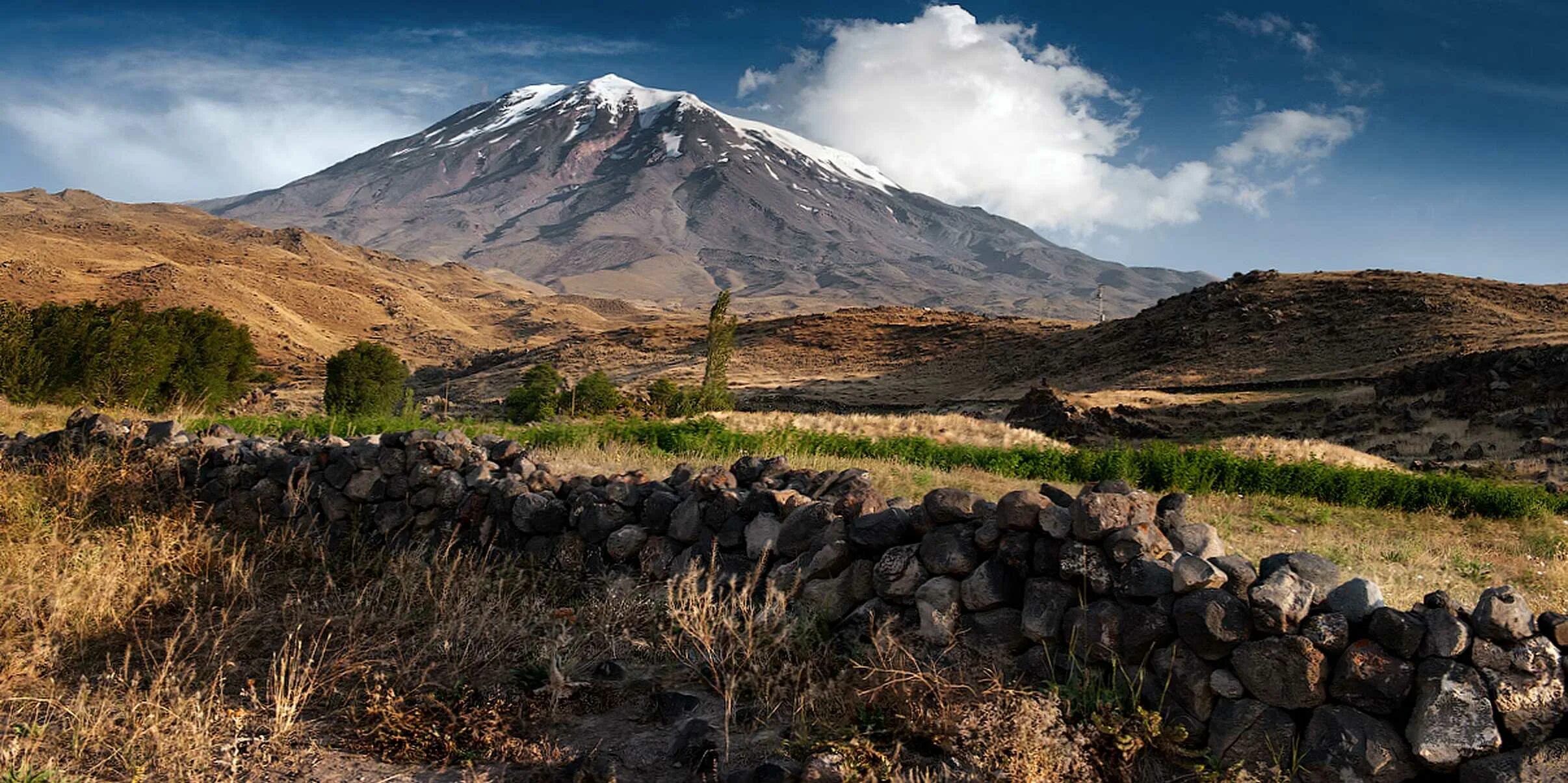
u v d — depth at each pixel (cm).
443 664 524
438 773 417
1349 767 386
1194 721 420
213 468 828
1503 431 3566
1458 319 6894
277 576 682
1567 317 6706
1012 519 475
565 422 1891
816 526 561
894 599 510
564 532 666
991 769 394
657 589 608
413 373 16462
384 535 741
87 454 843
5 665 496
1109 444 4316
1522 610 380
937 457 1675
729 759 415
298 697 462
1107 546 453
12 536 672
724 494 613
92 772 401
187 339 3194
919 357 11819
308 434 1523
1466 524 1395
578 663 520
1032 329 12062
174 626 574
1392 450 3675
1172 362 7850
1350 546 1030
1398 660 390
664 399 3741
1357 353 6738
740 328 15188
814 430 2103
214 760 413
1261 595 408
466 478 734
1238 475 1636
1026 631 465
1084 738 406
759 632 518
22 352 2289
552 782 405
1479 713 375
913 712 429
